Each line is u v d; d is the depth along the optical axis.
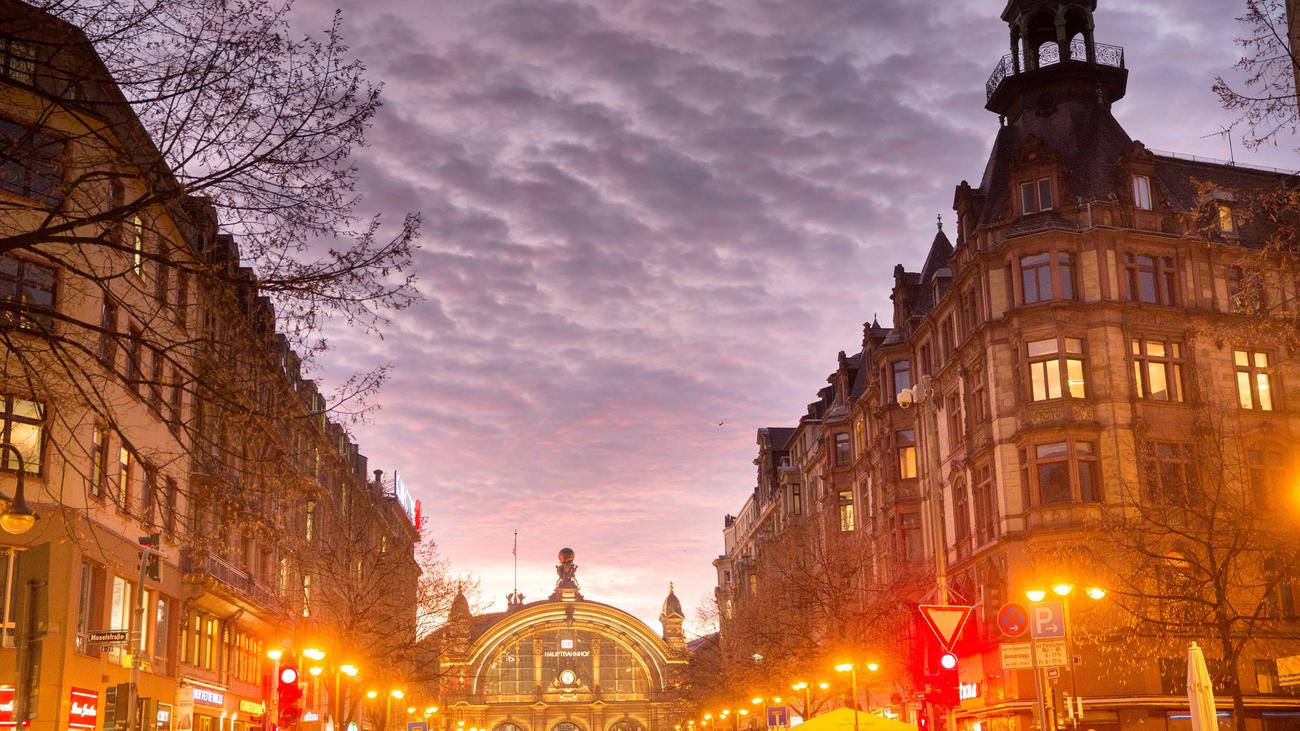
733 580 134.00
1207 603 34.91
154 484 19.58
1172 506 42.41
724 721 120.50
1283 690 48.50
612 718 159.75
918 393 39.97
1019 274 52.69
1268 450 52.06
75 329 31.16
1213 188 25.97
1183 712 47.88
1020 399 51.66
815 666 61.81
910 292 68.88
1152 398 51.44
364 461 94.38
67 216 16.98
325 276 16.91
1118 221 52.72
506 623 160.75
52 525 34.81
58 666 34.81
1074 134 55.91
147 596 43.16
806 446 98.56
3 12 15.88
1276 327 28.23
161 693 44.31
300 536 60.56
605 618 161.88
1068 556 47.09
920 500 64.44
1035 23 58.50
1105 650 44.97
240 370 18.58
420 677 77.12
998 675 52.06
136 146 16.80
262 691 49.41
